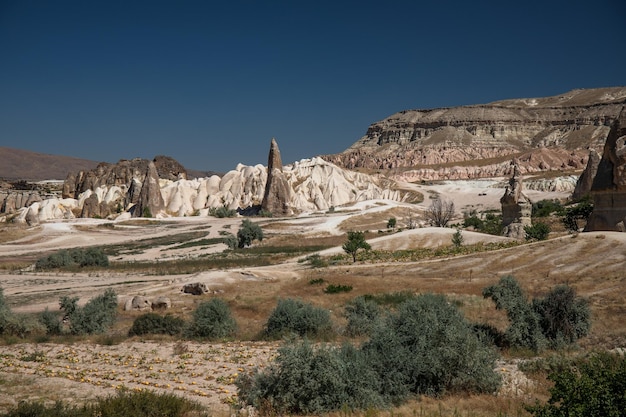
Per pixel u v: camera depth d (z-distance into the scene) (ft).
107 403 42.68
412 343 49.03
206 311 85.61
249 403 44.65
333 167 552.00
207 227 351.87
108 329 96.22
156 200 438.81
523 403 39.91
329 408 42.80
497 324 78.07
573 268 119.03
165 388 53.42
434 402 44.06
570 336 66.08
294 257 227.61
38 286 167.94
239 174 518.37
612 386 31.53
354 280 139.23
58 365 65.82
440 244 212.23
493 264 138.92
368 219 367.04
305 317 81.97
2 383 55.67
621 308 83.20
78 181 576.20
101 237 325.83
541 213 284.61
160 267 210.18
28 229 341.41
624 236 132.98
